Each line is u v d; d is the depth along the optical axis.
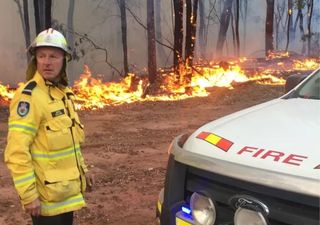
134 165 6.41
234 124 2.82
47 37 2.89
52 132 2.87
